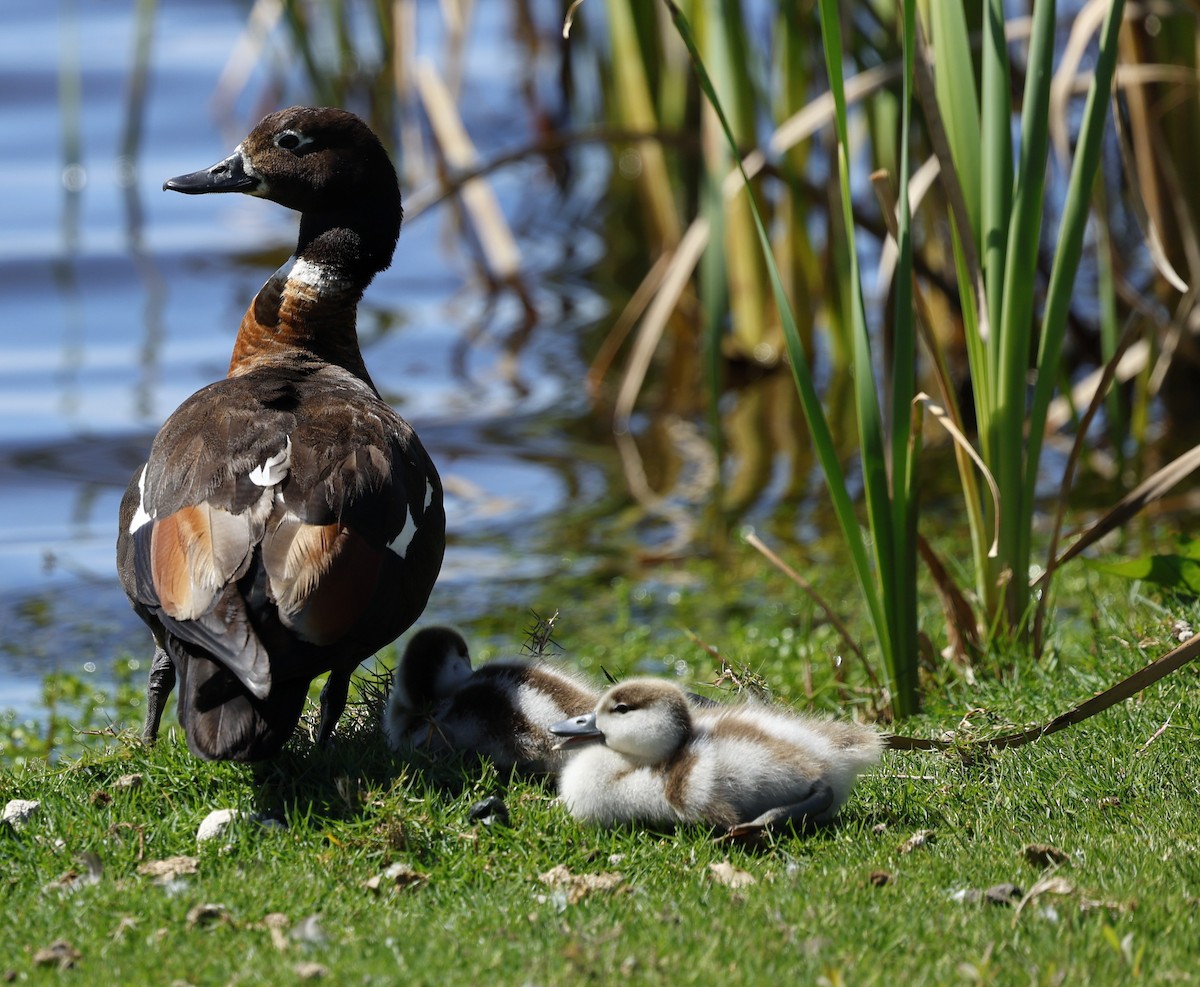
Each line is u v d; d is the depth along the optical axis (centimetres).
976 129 1188
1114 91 1305
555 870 813
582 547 1917
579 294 2875
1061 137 1446
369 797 868
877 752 891
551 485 2123
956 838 852
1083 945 702
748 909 752
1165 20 1962
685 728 866
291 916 764
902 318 1127
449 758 934
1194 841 820
